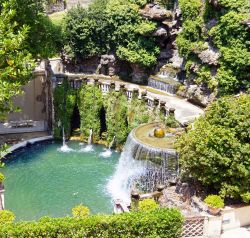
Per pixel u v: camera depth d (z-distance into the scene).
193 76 45.03
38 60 50.69
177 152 31.91
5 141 45.75
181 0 46.34
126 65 52.38
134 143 36.16
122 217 22.53
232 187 26.28
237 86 39.97
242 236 25.31
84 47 52.06
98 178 38.66
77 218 22.42
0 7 36.72
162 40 50.47
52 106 47.53
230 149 25.91
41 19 46.75
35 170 40.03
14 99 50.38
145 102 43.25
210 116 27.58
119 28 50.50
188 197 27.75
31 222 22.16
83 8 53.16
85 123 46.69
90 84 46.84
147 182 34.97
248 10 40.28
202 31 44.34
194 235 24.67
